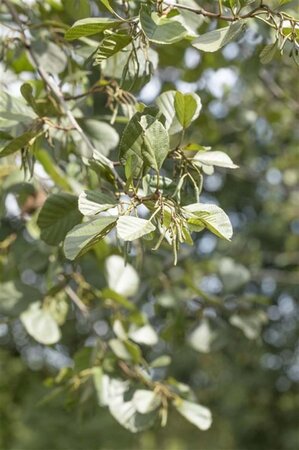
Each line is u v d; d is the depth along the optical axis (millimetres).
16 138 1927
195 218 1649
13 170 2426
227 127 4219
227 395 5344
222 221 1644
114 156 2559
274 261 4793
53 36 2295
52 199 1992
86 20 1717
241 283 2861
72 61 2326
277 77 3744
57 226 2016
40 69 2109
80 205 1663
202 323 2752
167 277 2854
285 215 4824
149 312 3025
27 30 2287
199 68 3094
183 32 1717
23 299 2373
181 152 1824
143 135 1718
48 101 2109
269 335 5195
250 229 4977
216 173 4504
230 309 2809
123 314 2506
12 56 2307
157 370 3070
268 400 5328
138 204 1691
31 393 4848
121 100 2143
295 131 4555
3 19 2348
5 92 2066
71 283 2730
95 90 2129
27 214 2512
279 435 5367
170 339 2750
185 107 1802
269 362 5262
